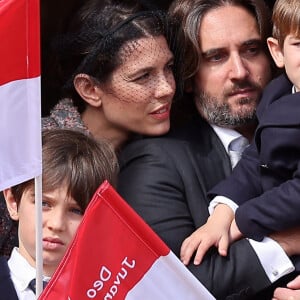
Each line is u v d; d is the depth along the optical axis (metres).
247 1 7.65
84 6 7.77
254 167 7.28
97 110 7.74
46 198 6.43
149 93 7.53
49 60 7.93
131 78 7.52
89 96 7.69
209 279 6.88
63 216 6.43
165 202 7.27
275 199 6.89
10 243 7.22
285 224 6.89
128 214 5.77
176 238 7.18
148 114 7.58
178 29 7.63
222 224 7.07
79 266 5.71
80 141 6.69
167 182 7.32
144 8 7.73
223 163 7.53
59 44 7.77
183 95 7.82
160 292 5.86
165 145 7.49
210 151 7.57
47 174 6.44
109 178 6.64
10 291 6.41
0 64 5.95
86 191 6.48
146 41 7.49
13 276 6.47
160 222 7.21
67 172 6.46
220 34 7.55
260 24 7.62
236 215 7.01
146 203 7.27
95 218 5.73
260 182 7.24
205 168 7.46
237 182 7.28
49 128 7.27
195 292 5.92
